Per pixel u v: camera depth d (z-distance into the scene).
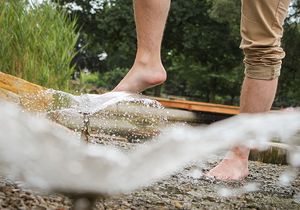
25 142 0.44
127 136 3.06
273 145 3.45
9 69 4.00
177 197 1.61
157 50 1.90
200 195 1.70
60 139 0.45
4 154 0.43
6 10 4.16
